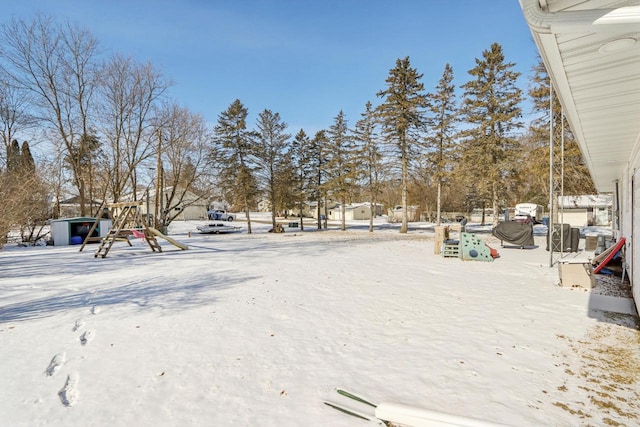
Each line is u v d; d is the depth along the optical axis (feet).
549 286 22.72
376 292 21.25
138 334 14.17
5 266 33.40
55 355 12.13
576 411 8.57
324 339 13.62
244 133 86.79
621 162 24.95
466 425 7.77
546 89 55.21
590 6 6.70
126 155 80.12
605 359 11.57
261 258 38.11
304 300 19.44
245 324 15.42
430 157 78.89
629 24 6.35
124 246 55.57
